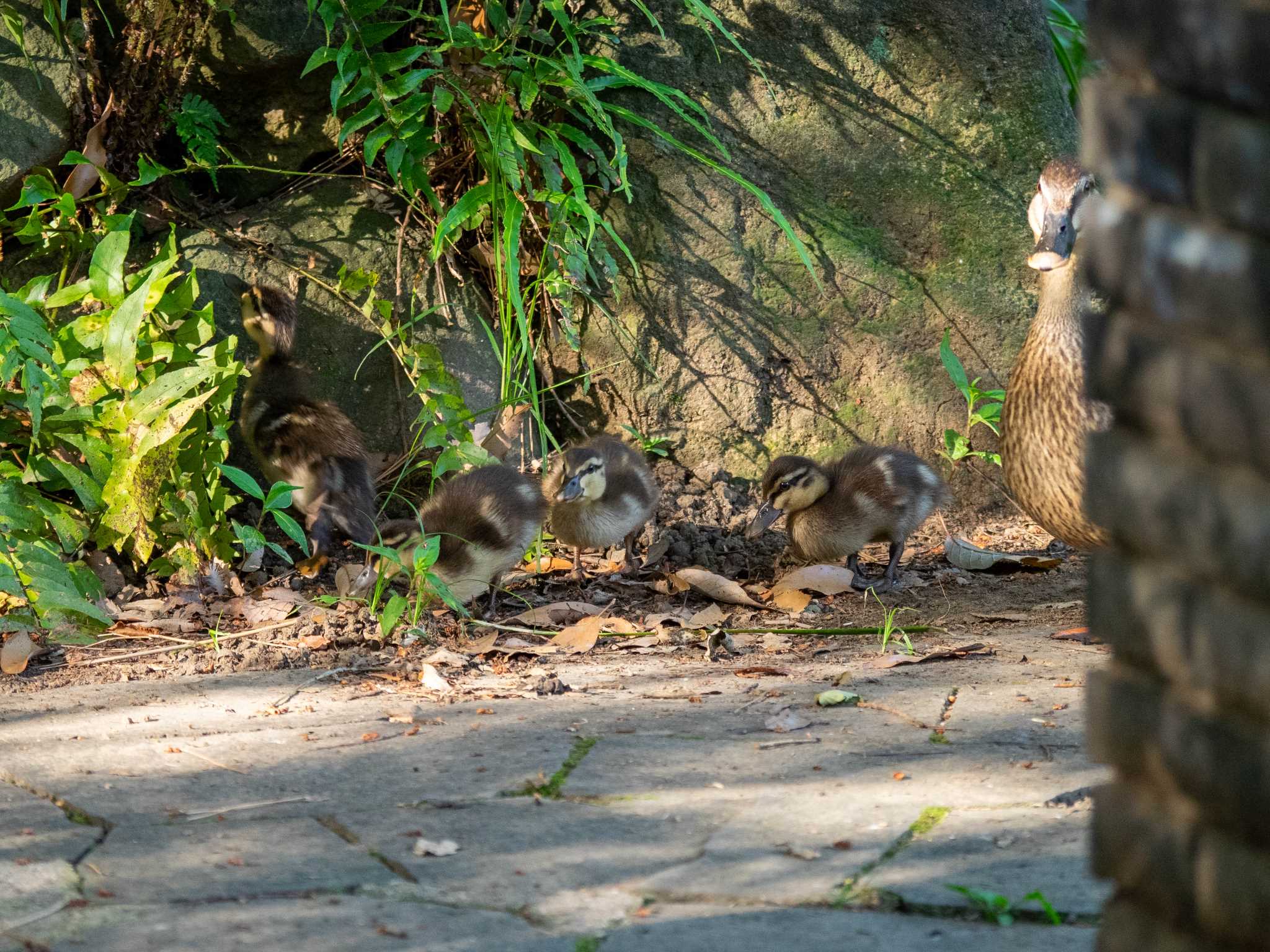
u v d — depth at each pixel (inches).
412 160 443.5
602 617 367.6
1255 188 71.3
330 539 404.2
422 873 179.8
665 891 172.1
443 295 478.9
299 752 242.2
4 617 330.6
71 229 428.8
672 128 481.1
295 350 464.4
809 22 478.0
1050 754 233.5
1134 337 79.4
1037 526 487.8
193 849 190.4
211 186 475.2
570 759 234.7
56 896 171.6
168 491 390.6
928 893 167.9
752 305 487.8
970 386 478.9
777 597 389.7
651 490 432.8
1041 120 486.6
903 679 295.4
